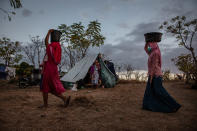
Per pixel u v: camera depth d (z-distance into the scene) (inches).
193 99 224.5
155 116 129.9
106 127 103.1
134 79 684.7
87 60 413.1
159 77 150.0
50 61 150.6
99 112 140.3
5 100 188.2
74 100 187.9
